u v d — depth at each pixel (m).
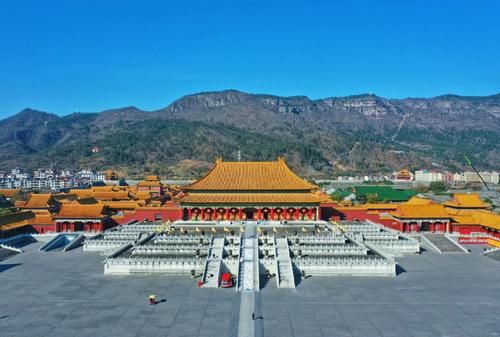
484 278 82.00
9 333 55.72
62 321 59.75
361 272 83.25
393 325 58.81
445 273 85.56
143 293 71.81
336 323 59.50
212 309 64.62
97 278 80.62
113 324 58.75
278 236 101.38
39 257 97.75
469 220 124.56
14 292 72.12
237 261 83.75
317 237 99.12
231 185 121.38
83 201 161.75
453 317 61.75
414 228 124.94
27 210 147.00
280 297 70.31
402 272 86.31
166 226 111.06
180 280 79.38
